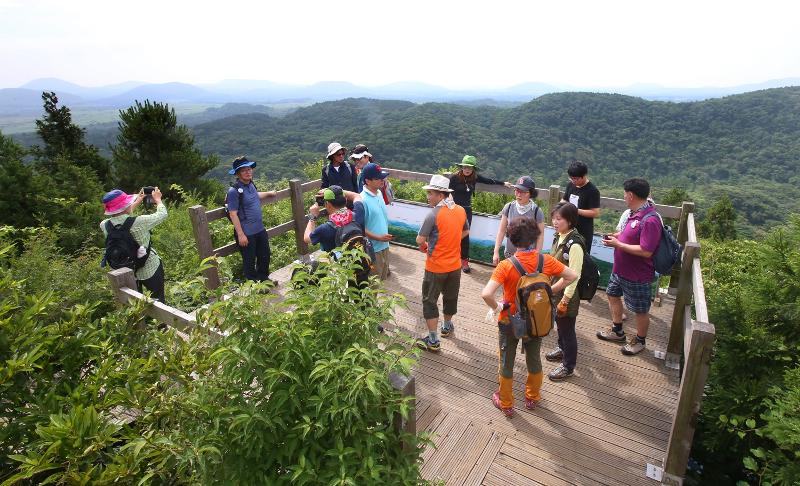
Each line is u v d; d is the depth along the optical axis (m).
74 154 15.72
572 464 3.09
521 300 3.16
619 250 4.14
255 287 2.00
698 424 3.79
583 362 4.27
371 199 4.71
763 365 3.44
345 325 2.10
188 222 8.97
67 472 1.88
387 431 1.97
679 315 4.00
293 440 1.86
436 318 4.30
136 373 2.30
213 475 1.92
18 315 2.39
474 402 3.73
